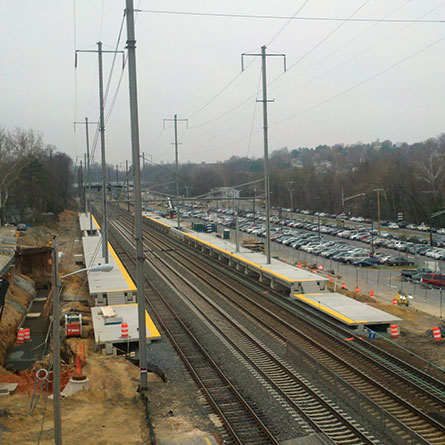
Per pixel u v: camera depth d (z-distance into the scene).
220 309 34.09
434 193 92.44
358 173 125.38
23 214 101.38
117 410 18.64
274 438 15.66
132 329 27.83
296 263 55.00
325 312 30.98
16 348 29.16
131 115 20.22
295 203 137.12
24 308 36.59
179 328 29.36
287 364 22.86
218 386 20.45
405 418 17.28
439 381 20.16
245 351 24.98
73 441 16.03
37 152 106.31
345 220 111.00
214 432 16.53
